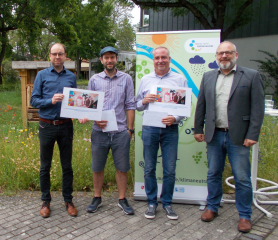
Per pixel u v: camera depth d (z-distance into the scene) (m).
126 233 2.73
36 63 6.08
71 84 3.06
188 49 3.37
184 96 3.01
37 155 4.24
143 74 3.45
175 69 3.39
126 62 8.73
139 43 3.43
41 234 2.69
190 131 3.44
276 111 3.50
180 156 3.47
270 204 3.46
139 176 3.57
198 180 3.47
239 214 2.90
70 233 2.72
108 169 4.19
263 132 5.21
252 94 2.77
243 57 13.54
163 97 3.03
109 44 36.44
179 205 3.45
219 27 10.58
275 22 12.23
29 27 21.95
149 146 3.11
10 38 35.78
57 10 11.42
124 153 3.16
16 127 6.30
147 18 17.23
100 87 3.09
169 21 15.52
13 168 3.99
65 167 3.12
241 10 10.62
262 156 4.35
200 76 3.37
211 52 3.33
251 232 2.78
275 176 4.23
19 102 12.04
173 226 2.89
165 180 3.13
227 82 2.90
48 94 2.96
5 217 3.02
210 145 3.04
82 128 6.22
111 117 3.03
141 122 3.52
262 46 12.80
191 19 14.50
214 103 2.93
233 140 2.82
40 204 3.35
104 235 2.69
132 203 3.48
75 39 18.16
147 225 2.90
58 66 2.96
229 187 3.99
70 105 2.89
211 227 2.88
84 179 3.94
